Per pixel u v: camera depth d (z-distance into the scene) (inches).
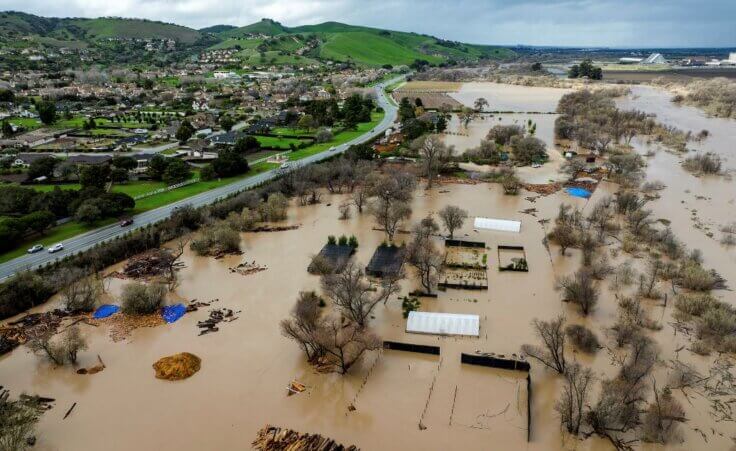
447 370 3161.9
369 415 2800.2
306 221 5851.4
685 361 3176.7
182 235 5334.6
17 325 3767.2
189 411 2859.3
